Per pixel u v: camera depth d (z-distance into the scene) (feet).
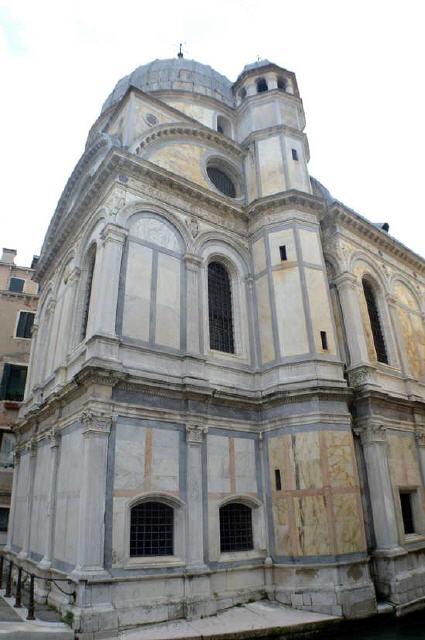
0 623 35.29
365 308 66.33
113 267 47.88
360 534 46.52
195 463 45.68
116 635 35.24
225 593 43.45
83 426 41.73
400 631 41.57
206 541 44.09
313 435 48.39
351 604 42.83
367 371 58.44
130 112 60.95
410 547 53.47
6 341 100.58
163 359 48.21
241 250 62.44
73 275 58.80
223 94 90.22
